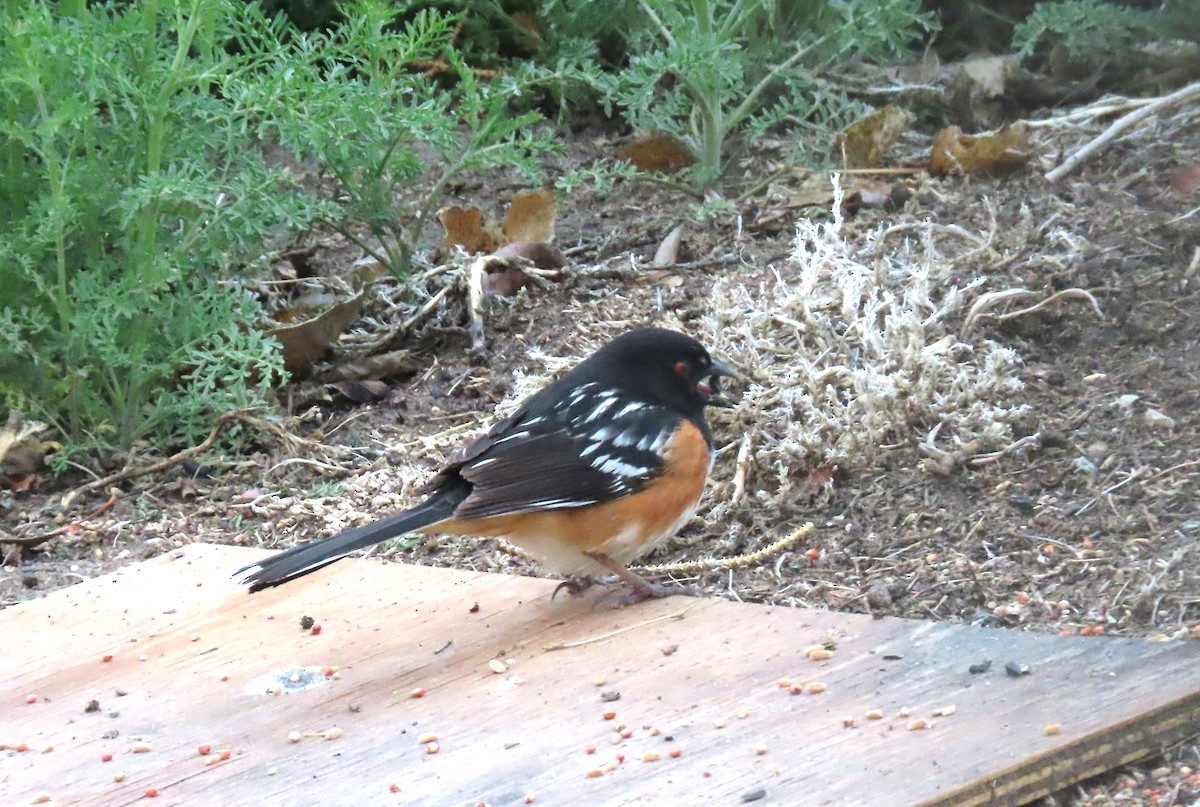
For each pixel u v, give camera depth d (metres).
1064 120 12.02
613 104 14.16
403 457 9.59
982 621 6.86
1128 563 7.15
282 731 6.20
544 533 7.11
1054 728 5.54
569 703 6.21
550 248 11.38
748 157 12.93
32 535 8.93
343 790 5.65
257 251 10.54
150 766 5.98
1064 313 9.46
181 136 9.86
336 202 11.24
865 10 12.12
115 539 8.96
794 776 5.41
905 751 5.50
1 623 7.58
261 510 9.06
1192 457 7.91
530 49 14.73
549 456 6.97
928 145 12.76
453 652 6.85
